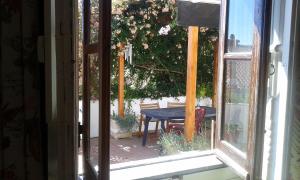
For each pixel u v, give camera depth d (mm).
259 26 1888
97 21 1505
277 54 2057
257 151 1949
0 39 1092
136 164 2539
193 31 4055
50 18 1123
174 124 5402
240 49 2301
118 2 5527
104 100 1389
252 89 1991
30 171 1188
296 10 1906
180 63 7012
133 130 6121
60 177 1203
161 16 6199
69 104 1183
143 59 6691
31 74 1150
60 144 1189
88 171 1711
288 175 2051
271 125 2119
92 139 1709
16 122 1147
